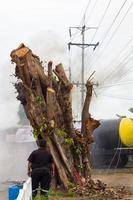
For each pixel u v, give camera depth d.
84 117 18.45
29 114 17.09
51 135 16.83
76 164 17.69
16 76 17.52
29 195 10.98
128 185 20.67
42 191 13.34
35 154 13.52
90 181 17.03
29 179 11.48
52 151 16.75
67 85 17.80
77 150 17.66
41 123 16.81
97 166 33.22
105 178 25.72
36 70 17.16
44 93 17.59
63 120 17.48
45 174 13.32
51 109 17.00
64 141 17.19
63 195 16.05
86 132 18.27
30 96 16.98
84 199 15.23
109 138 32.31
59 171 16.69
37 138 17.03
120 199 15.24
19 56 16.95
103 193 16.05
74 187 16.48
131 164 34.97
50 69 17.56
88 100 18.64
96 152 32.88
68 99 17.70
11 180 24.05
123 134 31.56
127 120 32.09
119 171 31.20
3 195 17.80
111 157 33.12
